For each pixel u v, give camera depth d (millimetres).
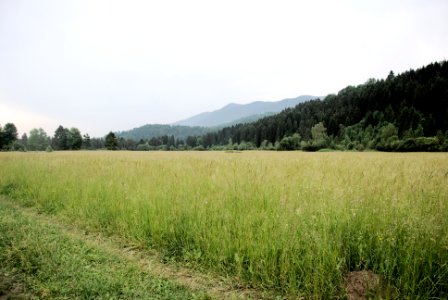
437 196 4895
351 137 101562
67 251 4531
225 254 4180
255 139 137625
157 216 5285
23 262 4043
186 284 3730
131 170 9719
